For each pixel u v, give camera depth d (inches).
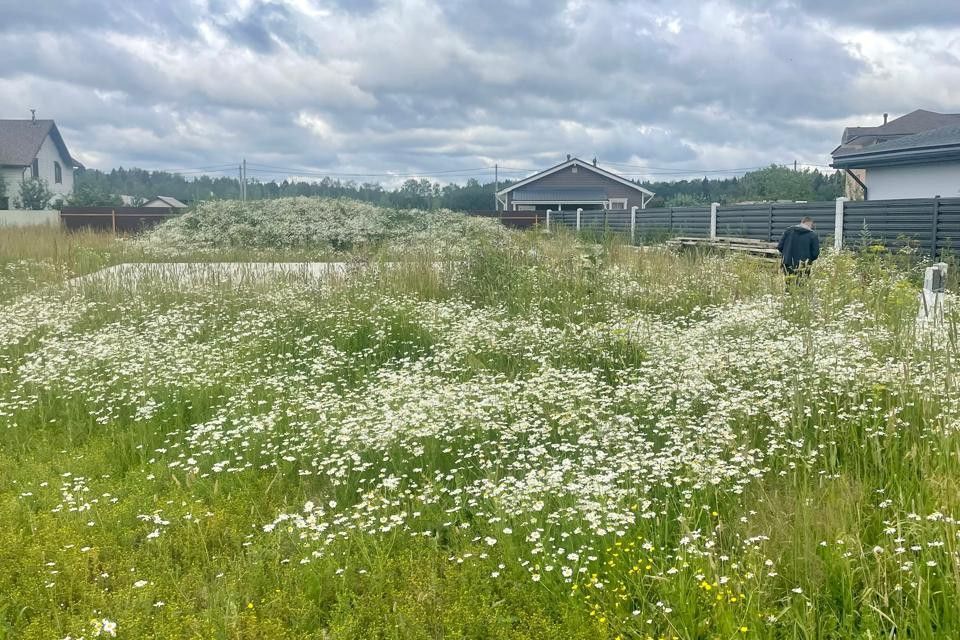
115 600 145.1
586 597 139.4
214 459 218.7
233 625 134.6
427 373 289.7
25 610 145.6
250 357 327.3
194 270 497.7
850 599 134.0
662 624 133.8
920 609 126.4
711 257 530.3
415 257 517.0
